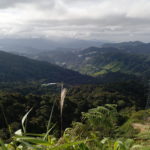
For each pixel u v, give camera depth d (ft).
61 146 3.90
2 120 33.12
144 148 5.07
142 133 6.14
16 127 36.55
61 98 4.32
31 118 45.29
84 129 6.89
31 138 3.83
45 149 4.17
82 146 4.82
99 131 6.75
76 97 112.57
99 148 5.85
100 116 6.85
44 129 38.70
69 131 7.12
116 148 5.08
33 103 75.10
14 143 4.43
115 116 7.09
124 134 6.35
